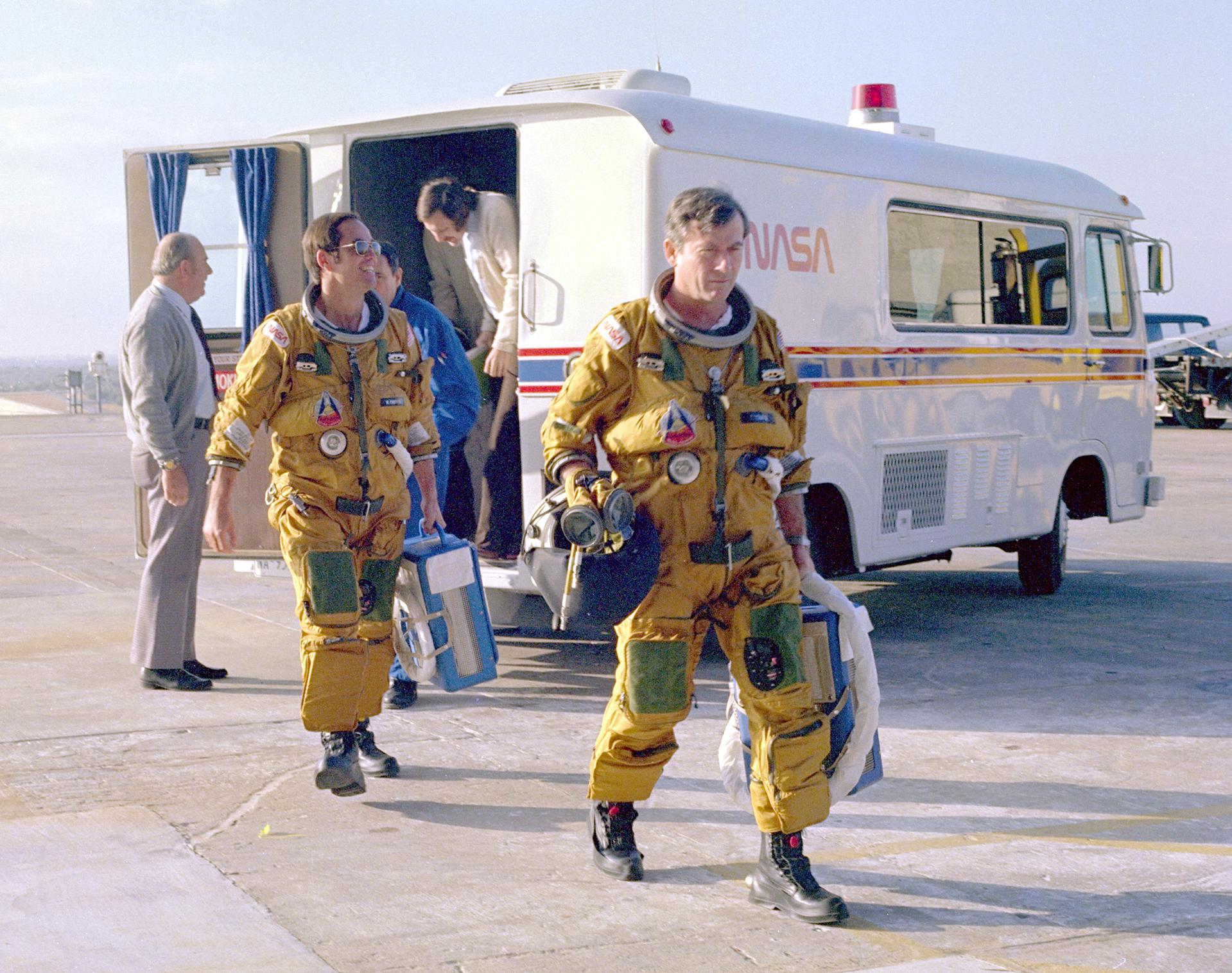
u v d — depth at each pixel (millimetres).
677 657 3699
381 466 4520
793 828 3652
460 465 7000
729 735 4016
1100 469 9539
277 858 4055
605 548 3598
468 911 3674
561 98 6215
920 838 4344
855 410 7199
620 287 6133
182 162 6930
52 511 13508
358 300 4508
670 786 4844
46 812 4434
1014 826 4469
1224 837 4375
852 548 7223
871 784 4047
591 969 3320
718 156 6359
